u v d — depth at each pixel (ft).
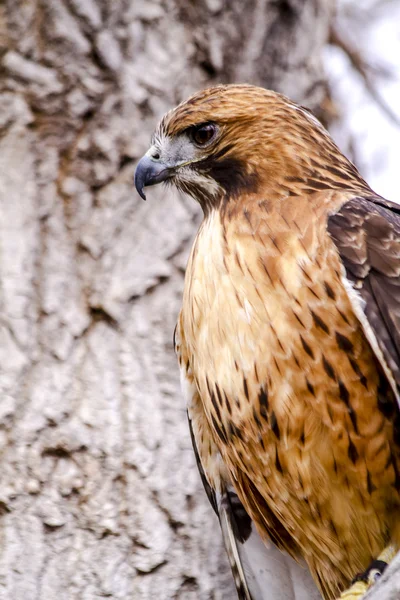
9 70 39.47
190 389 32.96
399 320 27.43
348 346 27.71
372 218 28.84
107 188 38.60
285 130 31.50
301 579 33.63
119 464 33.81
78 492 33.24
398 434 28.02
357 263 27.94
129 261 37.50
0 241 36.86
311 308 27.96
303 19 45.01
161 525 33.30
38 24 40.06
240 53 42.75
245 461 30.73
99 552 32.53
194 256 31.14
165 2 41.83
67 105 39.34
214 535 34.04
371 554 29.73
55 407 34.22
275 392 28.58
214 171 32.12
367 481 28.60
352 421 28.09
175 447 34.58
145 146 39.37
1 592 31.37
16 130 38.88
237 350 29.09
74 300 36.50
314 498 29.63
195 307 30.42
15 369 34.63
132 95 39.93
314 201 29.76
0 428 33.65
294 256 28.53
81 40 40.01
